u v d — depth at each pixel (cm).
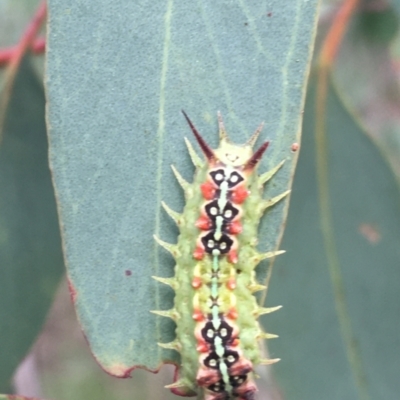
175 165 12
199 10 12
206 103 12
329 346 14
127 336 12
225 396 13
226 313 13
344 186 14
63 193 12
